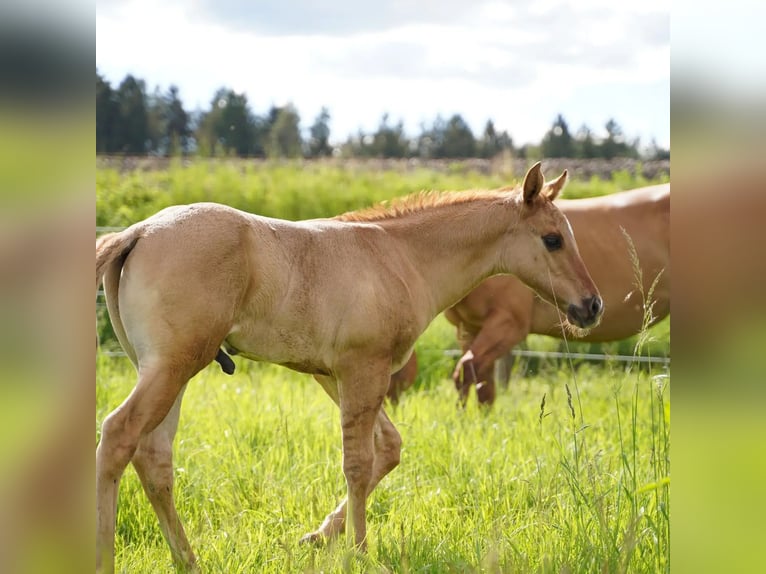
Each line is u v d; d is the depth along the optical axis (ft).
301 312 12.87
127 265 11.76
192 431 18.19
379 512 15.12
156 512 12.26
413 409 21.56
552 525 12.54
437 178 53.31
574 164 60.49
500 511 14.24
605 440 18.93
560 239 15.38
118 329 12.29
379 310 13.50
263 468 15.99
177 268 11.62
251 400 21.59
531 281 15.61
